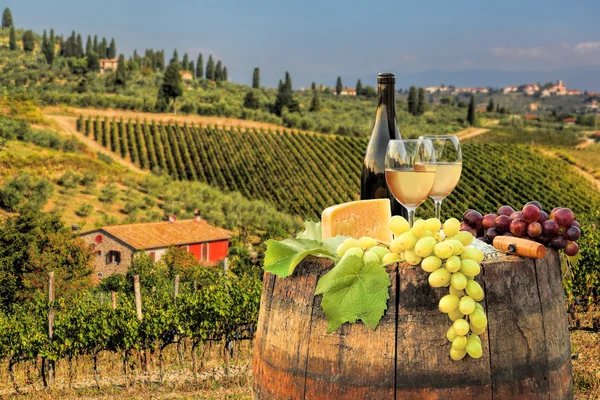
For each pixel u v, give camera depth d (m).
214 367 13.48
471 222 1.88
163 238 33.97
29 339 13.66
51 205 43.31
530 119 156.50
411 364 1.52
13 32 171.38
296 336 1.65
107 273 32.88
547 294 1.66
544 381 1.62
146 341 13.51
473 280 1.53
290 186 58.34
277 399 1.70
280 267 1.65
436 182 2.12
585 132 117.88
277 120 91.06
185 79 149.88
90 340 13.45
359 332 1.55
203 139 68.81
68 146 59.97
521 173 50.91
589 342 8.41
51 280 14.63
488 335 1.54
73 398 12.62
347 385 1.56
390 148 1.99
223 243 36.16
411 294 1.53
